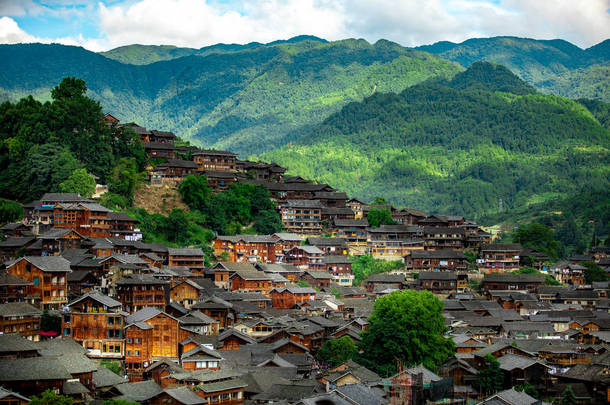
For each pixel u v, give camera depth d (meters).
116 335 157.50
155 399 131.38
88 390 130.25
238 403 140.12
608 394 147.38
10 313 149.62
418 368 152.62
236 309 198.00
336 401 131.00
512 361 165.88
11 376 120.94
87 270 191.38
